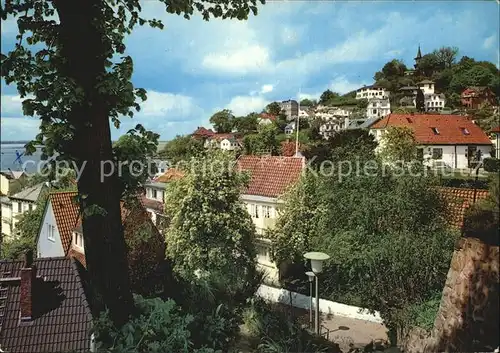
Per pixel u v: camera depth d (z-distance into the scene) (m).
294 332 8.58
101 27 6.17
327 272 10.02
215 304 8.86
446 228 8.62
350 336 8.80
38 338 7.02
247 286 10.85
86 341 6.80
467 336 6.28
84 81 5.86
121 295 6.33
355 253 8.97
